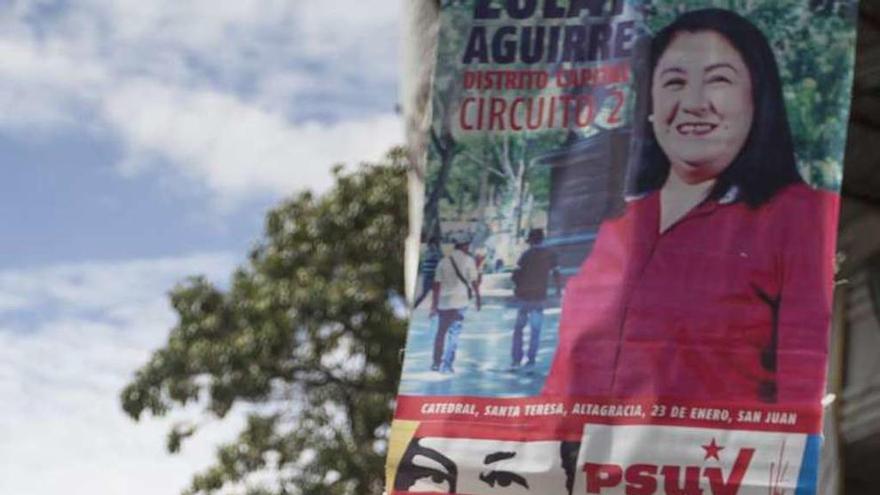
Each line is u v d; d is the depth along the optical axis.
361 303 31.05
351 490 30.50
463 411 10.19
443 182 10.53
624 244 10.21
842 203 11.60
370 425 30.88
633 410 9.97
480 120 10.57
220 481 30.77
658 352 10.02
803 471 9.78
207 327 31.45
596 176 10.35
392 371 31.05
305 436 30.92
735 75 10.34
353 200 32.44
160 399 31.16
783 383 9.93
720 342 10.02
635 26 10.48
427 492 10.12
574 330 10.15
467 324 10.33
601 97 10.45
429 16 12.00
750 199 10.19
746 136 10.27
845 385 11.31
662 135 10.32
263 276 32.28
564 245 10.31
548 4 10.63
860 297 11.45
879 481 11.12
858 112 11.56
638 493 9.86
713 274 10.12
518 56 10.62
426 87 11.91
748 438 9.86
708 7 10.43
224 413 31.28
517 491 10.00
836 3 10.38
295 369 31.19
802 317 10.02
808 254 10.11
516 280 10.34
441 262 10.45
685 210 10.22
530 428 10.07
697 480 9.82
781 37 10.36
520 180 10.46
